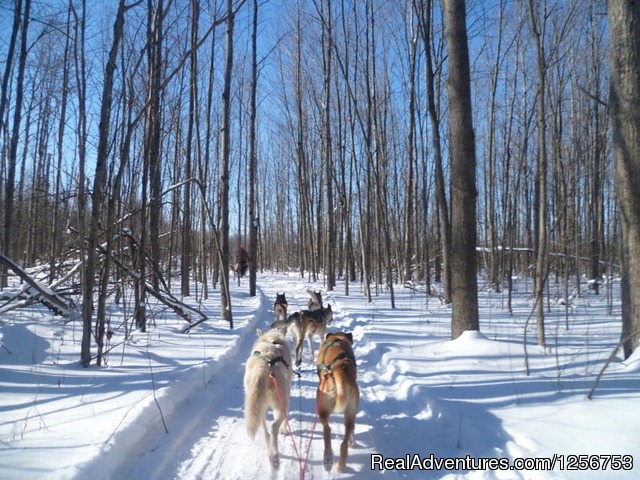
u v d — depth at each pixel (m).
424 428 5.14
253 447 4.72
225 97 12.57
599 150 16.45
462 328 8.53
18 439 4.14
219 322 11.78
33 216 20.14
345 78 15.38
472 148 8.46
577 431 4.37
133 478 3.87
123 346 7.54
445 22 8.55
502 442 4.39
